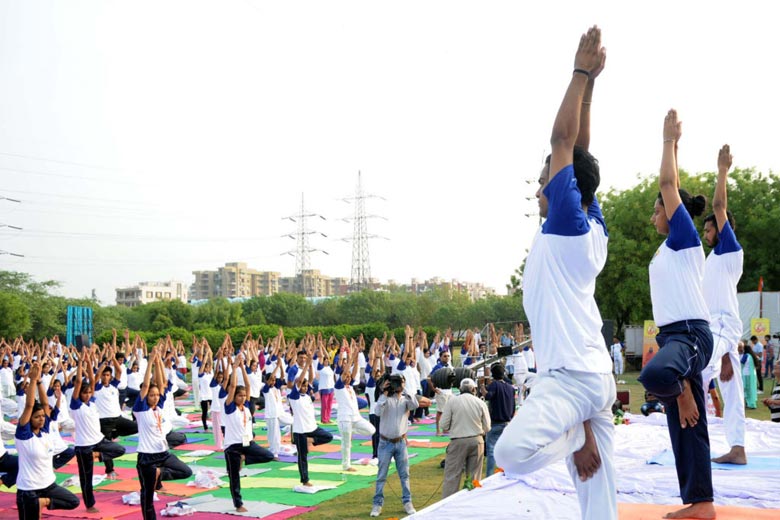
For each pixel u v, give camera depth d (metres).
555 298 3.36
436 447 16.94
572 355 3.31
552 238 3.40
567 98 3.39
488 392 11.39
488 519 5.29
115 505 11.83
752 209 38.22
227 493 12.38
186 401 29.64
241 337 48.88
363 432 14.95
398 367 21.67
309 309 78.06
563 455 3.37
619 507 5.19
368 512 10.80
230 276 181.62
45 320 60.47
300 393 12.77
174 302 75.75
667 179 4.99
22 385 21.55
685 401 4.77
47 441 9.79
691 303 4.79
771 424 11.48
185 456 16.38
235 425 11.14
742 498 5.86
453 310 70.56
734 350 7.23
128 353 27.27
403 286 117.12
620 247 38.03
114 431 14.67
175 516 10.81
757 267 38.50
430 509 5.72
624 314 39.78
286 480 13.48
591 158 3.59
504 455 3.19
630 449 9.34
